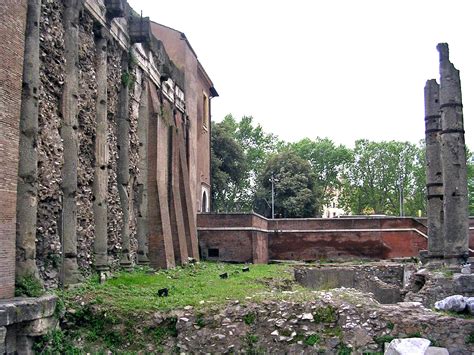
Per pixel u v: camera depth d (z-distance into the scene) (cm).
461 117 2273
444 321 1257
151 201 2506
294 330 1285
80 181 1698
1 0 1147
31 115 1283
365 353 1245
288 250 4112
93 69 1853
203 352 1262
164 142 2736
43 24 1464
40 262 1407
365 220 4059
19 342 1088
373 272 3152
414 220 4041
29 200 1259
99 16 1891
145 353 1257
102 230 1808
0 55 1138
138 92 2439
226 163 6347
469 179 7425
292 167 6769
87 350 1236
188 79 3503
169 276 2112
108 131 2017
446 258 2241
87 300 1346
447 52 2295
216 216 3644
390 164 7900
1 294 1112
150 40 2409
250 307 1317
